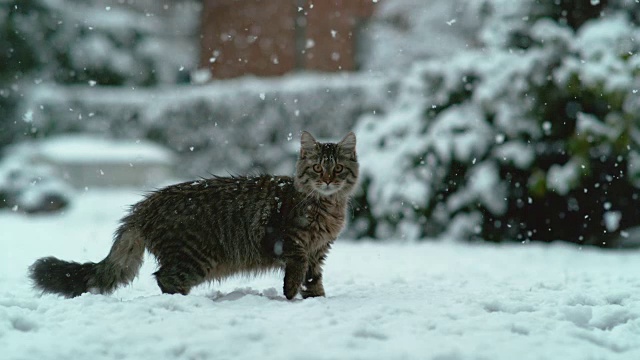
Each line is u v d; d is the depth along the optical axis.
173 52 34.38
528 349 4.64
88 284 6.44
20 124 27.39
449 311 5.55
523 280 8.05
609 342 5.00
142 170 24.33
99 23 31.48
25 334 4.95
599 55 12.55
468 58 13.92
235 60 26.58
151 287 7.58
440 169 13.70
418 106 14.34
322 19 24.48
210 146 23.58
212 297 6.67
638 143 12.28
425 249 11.97
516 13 14.25
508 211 13.82
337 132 20.20
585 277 8.28
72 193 22.05
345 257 10.76
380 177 13.86
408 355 4.42
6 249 11.70
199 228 6.43
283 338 4.77
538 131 13.21
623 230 13.41
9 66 27.70
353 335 4.84
